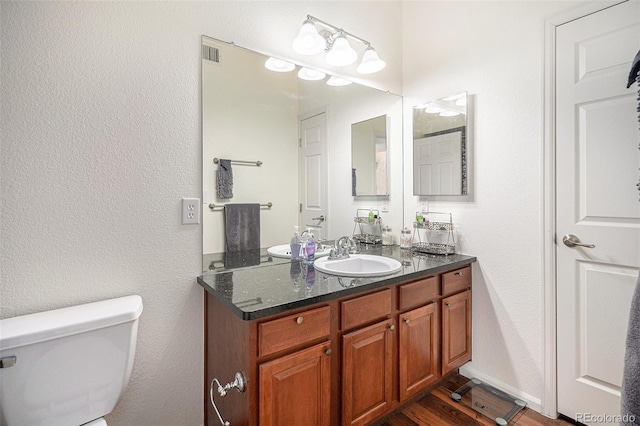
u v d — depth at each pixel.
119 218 1.28
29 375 0.96
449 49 2.02
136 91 1.31
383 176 2.24
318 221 1.96
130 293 1.31
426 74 2.16
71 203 1.18
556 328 1.58
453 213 2.01
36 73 1.11
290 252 1.83
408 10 2.28
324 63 1.95
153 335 1.37
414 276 1.53
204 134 1.50
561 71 1.54
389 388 1.48
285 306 1.11
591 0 1.45
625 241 1.38
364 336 1.37
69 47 1.17
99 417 1.09
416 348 1.59
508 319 1.76
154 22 1.35
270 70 1.73
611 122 1.40
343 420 1.30
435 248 1.99
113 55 1.25
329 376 1.25
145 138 1.33
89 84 1.21
